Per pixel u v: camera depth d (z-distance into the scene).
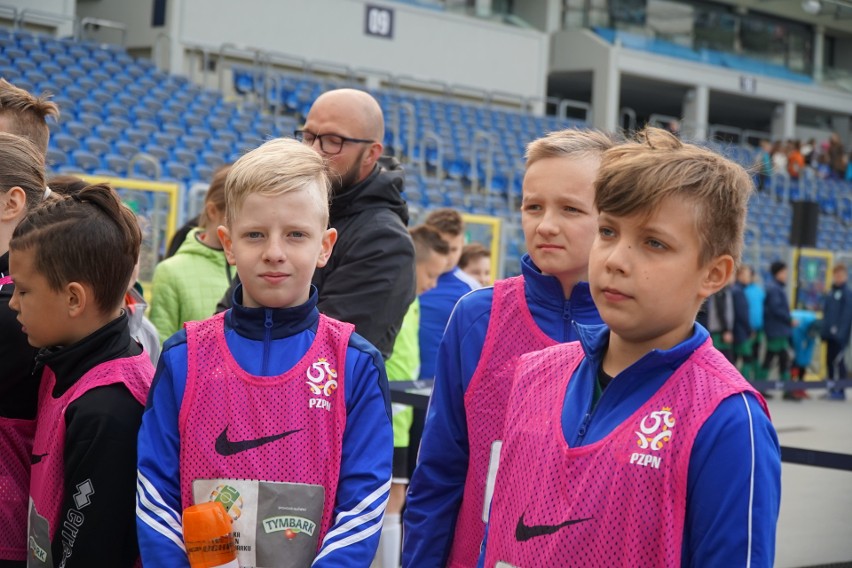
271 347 1.82
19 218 2.12
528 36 21.91
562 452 1.48
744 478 1.36
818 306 13.69
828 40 30.08
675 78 23.59
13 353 1.97
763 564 1.34
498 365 2.05
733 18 25.45
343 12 18.62
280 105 15.75
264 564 1.71
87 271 1.85
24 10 13.80
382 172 2.89
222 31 16.98
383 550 3.62
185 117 13.35
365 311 2.71
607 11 23.42
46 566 1.84
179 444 1.79
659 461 1.39
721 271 1.45
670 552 1.36
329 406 1.80
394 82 18.30
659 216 1.40
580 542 1.41
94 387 1.83
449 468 2.10
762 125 30.28
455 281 4.96
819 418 9.52
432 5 20.38
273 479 1.74
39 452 1.88
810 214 12.81
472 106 18.61
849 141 29.25
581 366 1.57
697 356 1.45
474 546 2.02
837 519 5.22
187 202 6.79
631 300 1.42
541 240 2.02
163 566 1.67
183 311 3.49
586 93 26.03
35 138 2.54
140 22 16.94
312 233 1.83
